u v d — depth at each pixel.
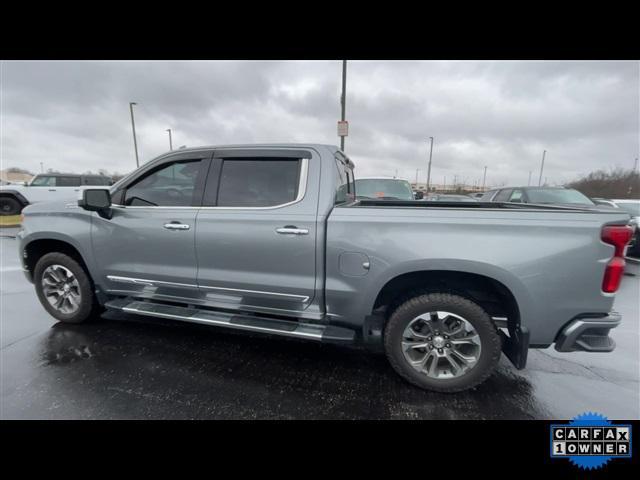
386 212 2.35
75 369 2.63
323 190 2.52
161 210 2.86
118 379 2.51
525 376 2.66
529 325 2.18
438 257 2.23
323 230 2.45
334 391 2.41
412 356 2.44
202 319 2.83
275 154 2.66
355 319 2.52
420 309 2.35
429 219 2.26
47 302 3.46
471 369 2.32
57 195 13.27
